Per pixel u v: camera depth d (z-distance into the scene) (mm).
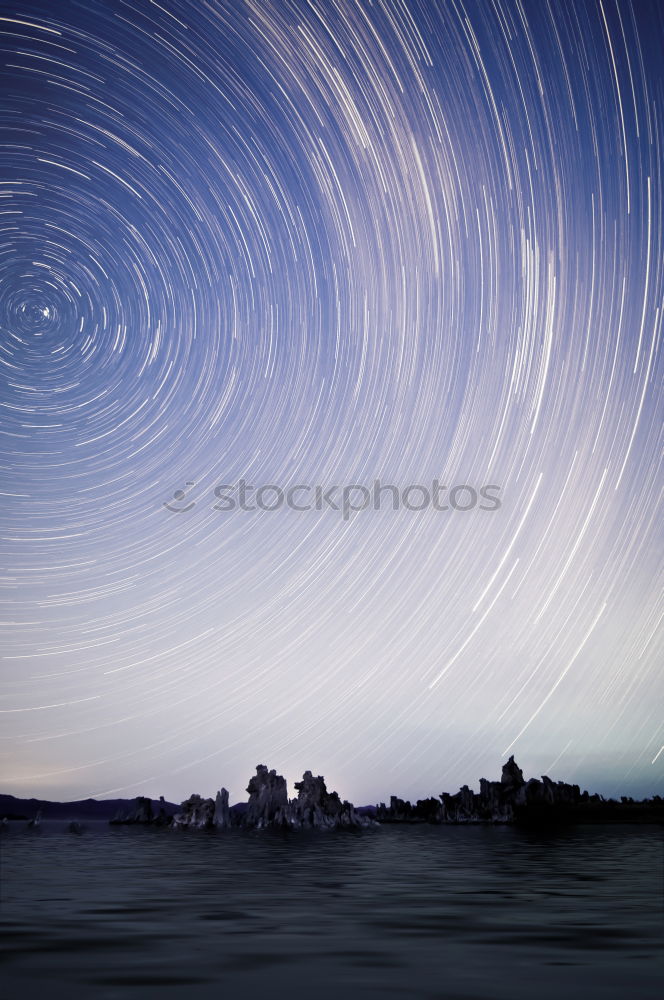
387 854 43000
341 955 12516
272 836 76812
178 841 64125
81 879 26906
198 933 14719
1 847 52375
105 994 9703
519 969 11414
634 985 10367
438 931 15094
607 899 20688
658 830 87188
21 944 13422
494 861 36656
